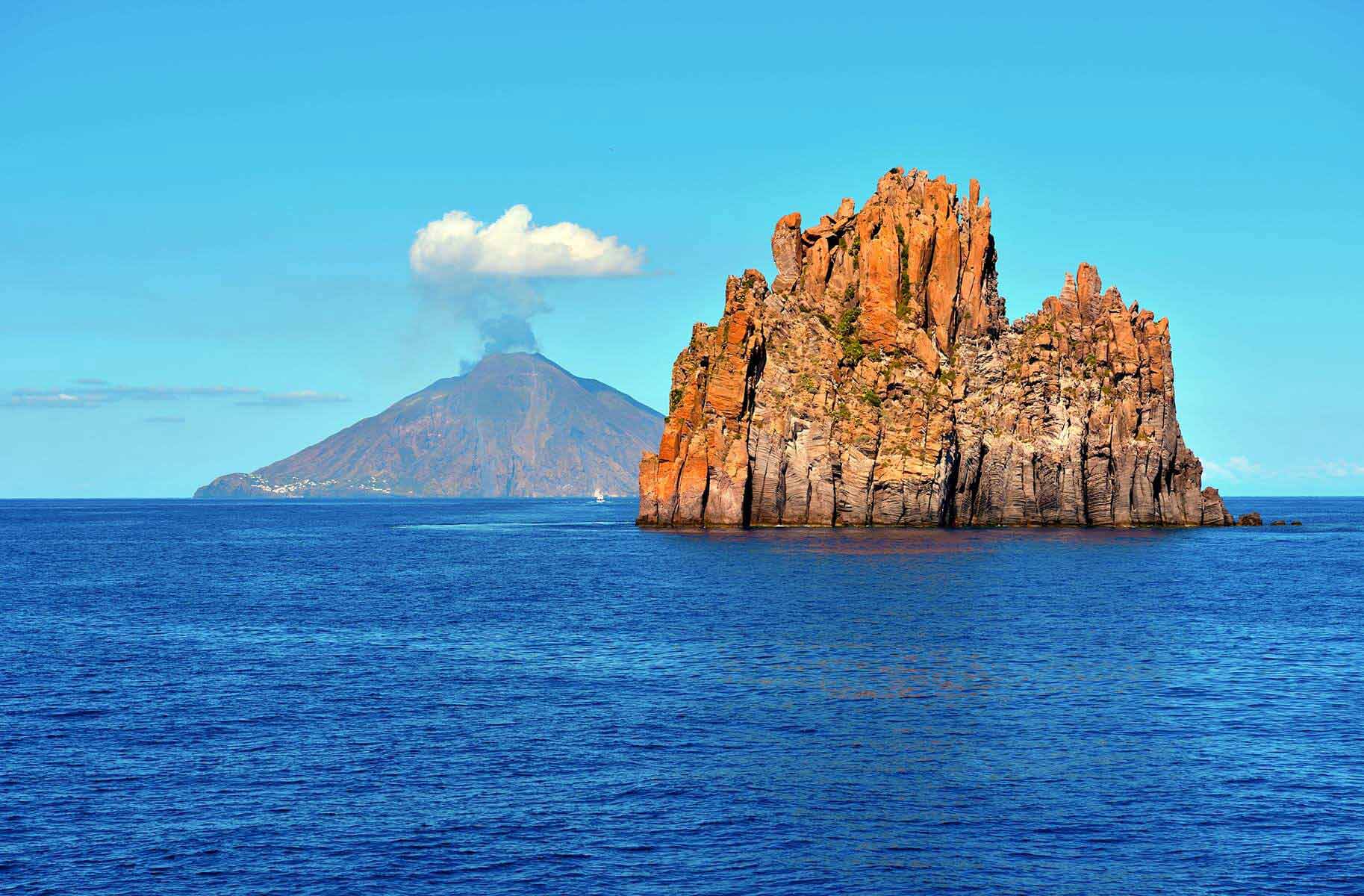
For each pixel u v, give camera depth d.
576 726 53.50
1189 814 42.12
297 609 97.44
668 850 38.59
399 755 48.88
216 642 78.81
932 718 54.97
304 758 48.53
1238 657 71.56
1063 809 42.59
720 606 95.19
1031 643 76.25
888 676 65.00
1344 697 60.22
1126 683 63.31
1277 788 44.91
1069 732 52.66
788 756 48.56
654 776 45.97
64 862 37.78
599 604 98.06
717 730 52.69
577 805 42.72
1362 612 93.00
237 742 51.03
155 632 84.19
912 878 36.66
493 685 62.91
